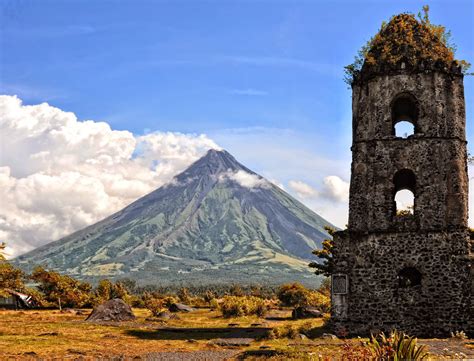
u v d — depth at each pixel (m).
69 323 43.66
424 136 33.06
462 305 31.22
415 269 32.19
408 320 31.52
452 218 32.09
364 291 32.12
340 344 28.47
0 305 68.06
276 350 26.00
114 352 27.27
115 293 81.75
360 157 33.72
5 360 24.59
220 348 28.73
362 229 32.84
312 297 65.75
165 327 40.19
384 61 34.06
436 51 34.16
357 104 34.56
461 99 33.72
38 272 75.94
